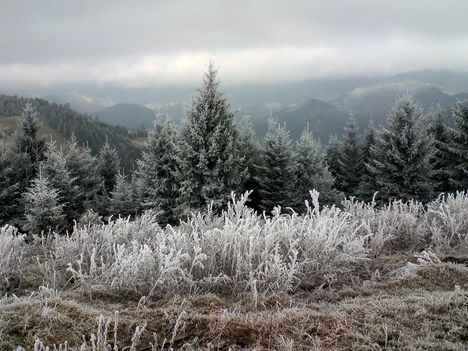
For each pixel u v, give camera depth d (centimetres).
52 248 646
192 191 1694
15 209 2439
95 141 12094
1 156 2462
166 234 598
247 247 490
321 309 373
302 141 2191
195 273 474
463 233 623
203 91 1752
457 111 2439
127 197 2358
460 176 2500
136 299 428
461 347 286
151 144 2025
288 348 293
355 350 292
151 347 309
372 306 362
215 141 1684
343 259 486
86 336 318
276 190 1970
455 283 440
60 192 2302
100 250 539
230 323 331
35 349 258
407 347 288
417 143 2055
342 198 2162
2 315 334
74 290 445
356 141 3059
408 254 591
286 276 445
